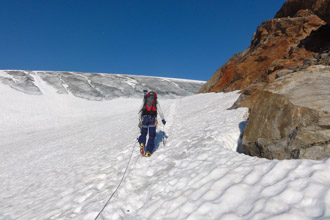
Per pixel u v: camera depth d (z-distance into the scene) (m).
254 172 2.26
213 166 2.91
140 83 53.59
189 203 2.22
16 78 42.78
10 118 24.66
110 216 2.66
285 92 3.61
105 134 11.28
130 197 3.03
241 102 7.86
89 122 22.30
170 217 2.16
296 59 9.79
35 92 36.81
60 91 40.19
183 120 9.21
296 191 1.70
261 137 3.61
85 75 56.19
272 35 15.91
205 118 8.02
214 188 2.27
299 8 16.14
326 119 2.76
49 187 4.43
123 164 4.68
